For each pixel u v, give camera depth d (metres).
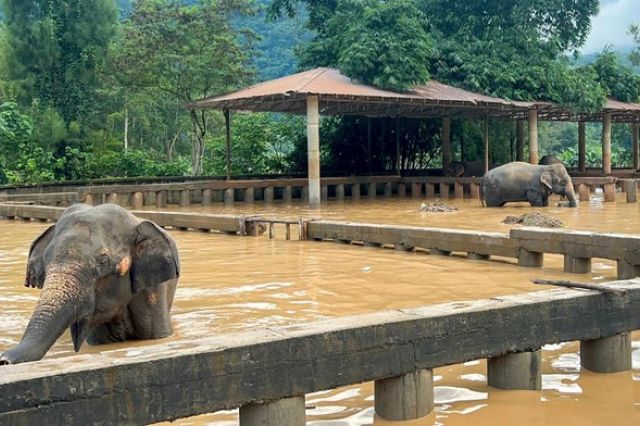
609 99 33.00
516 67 28.66
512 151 36.28
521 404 4.81
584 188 23.30
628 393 5.03
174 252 5.96
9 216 20.56
